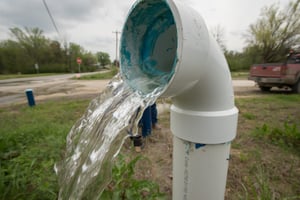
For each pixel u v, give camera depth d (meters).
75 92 8.16
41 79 19.20
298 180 1.65
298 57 6.29
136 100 0.70
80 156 1.04
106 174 0.73
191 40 0.48
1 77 23.38
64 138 2.12
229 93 0.72
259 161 1.89
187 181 0.79
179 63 0.48
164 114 4.00
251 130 2.86
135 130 0.64
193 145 0.74
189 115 0.71
